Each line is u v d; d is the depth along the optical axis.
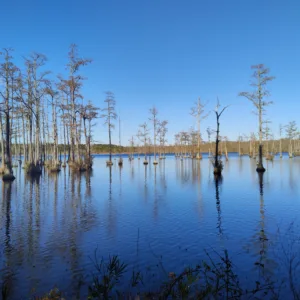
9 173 21.78
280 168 30.97
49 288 4.92
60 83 30.16
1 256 6.38
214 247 6.74
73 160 33.84
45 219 9.62
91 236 7.73
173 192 15.30
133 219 9.50
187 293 4.36
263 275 5.20
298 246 6.68
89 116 35.28
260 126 26.73
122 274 5.38
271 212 10.23
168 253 6.41
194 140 64.19
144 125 49.75
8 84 24.62
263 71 25.75
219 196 13.80
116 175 25.77
